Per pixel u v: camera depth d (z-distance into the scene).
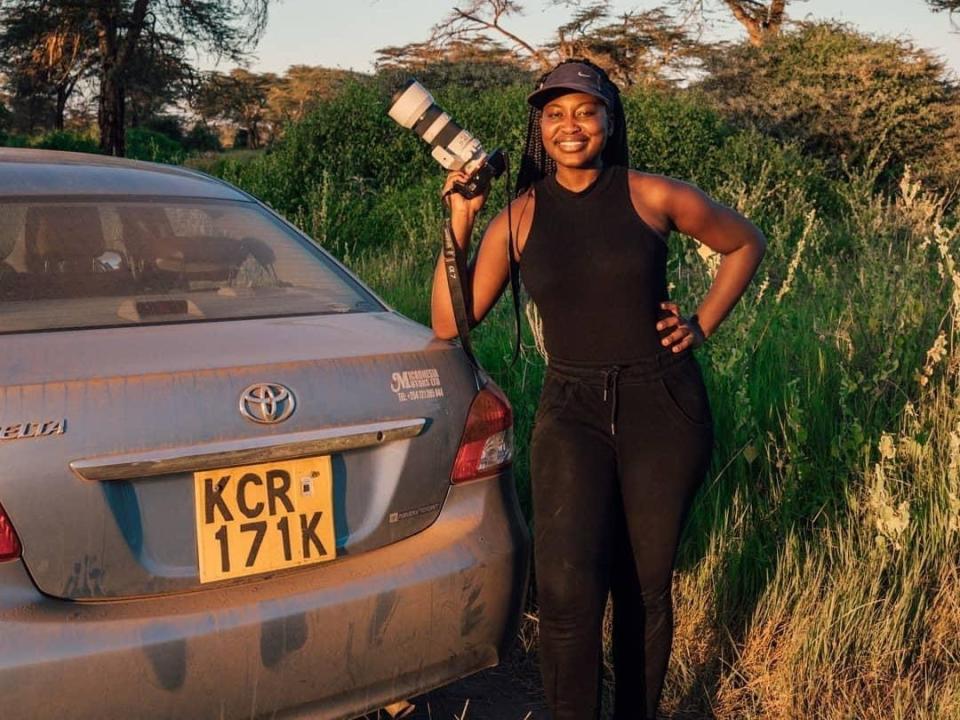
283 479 2.28
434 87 30.00
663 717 2.95
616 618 2.71
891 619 3.09
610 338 2.44
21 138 36.03
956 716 2.78
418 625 2.38
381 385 2.43
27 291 2.60
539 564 2.53
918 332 4.21
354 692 2.33
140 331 2.47
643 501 2.50
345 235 10.22
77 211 2.89
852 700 2.91
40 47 33.25
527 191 2.56
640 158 13.12
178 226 3.03
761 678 3.00
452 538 2.48
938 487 3.49
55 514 2.07
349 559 2.36
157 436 2.15
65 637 2.03
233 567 2.22
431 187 11.30
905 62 17.16
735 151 13.12
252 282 2.91
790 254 7.94
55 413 2.09
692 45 32.75
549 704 2.61
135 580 2.14
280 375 2.31
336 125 13.62
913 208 6.29
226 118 64.69
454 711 3.02
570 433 2.48
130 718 2.08
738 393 3.64
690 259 5.41
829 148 17.11
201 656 2.12
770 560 3.38
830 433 3.83
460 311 2.56
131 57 32.75
